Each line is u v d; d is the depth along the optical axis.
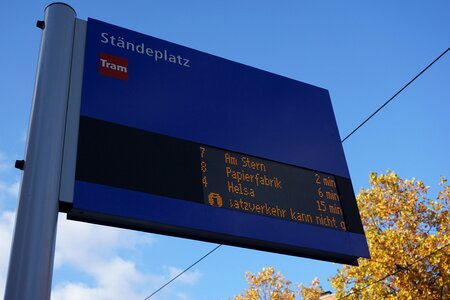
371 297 21.91
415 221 22.50
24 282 4.94
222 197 7.35
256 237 7.27
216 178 7.49
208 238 7.14
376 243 22.22
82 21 7.79
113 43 7.87
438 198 22.72
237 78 8.89
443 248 21.12
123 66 7.74
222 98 8.44
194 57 8.65
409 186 23.44
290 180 8.24
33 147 5.91
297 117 9.16
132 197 6.59
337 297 22.98
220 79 8.66
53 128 6.16
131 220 6.55
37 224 5.37
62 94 6.54
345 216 8.45
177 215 6.80
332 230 8.12
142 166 6.93
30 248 5.17
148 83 7.80
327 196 8.50
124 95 7.44
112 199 6.41
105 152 6.75
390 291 21.83
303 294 31.06
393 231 22.25
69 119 6.74
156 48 8.30
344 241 8.12
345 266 23.00
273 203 7.77
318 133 9.22
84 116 6.91
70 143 6.52
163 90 7.88
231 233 7.09
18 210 5.47
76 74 7.22
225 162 7.77
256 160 8.11
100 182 6.45
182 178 7.16
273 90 9.21
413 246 21.95
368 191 24.00
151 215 6.60
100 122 6.99
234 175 7.70
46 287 5.08
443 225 22.11
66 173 6.23
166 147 7.34
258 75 9.20
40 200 5.55
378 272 21.86
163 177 7.01
